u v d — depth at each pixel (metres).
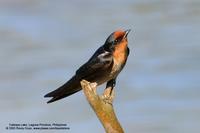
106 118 7.31
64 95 9.50
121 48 9.46
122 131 7.30
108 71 9.43
